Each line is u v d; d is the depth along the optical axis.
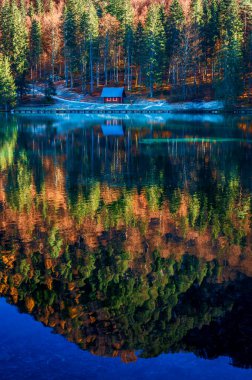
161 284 9.92
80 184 21.00
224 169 24.77
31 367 6.37
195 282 9.98
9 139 40.22
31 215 15.59
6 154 31.30
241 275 10.41
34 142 38.03
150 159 28.62
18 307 8.64
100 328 7.81
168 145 35.12
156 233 13.64
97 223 14.69
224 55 72.19
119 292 9.46
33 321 7.99
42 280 10.12
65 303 8.91
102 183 21.23
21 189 19.88
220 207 16.66
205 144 35.22
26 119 63.50
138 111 73.88
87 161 28.11
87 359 6.65
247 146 33.69
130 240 12.97
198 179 22.06
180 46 83.31
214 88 78.69
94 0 117.69
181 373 6.41
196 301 8.96
